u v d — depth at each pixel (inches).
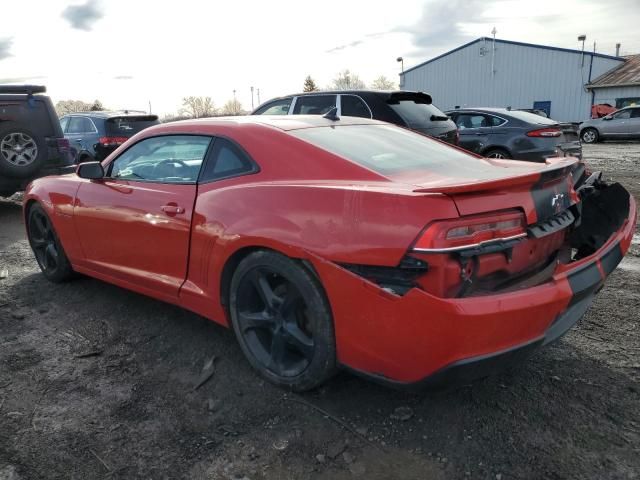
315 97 317.7
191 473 91.8
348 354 100.7
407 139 140.3
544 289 93.6
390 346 93.0
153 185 139.7
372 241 92.5
